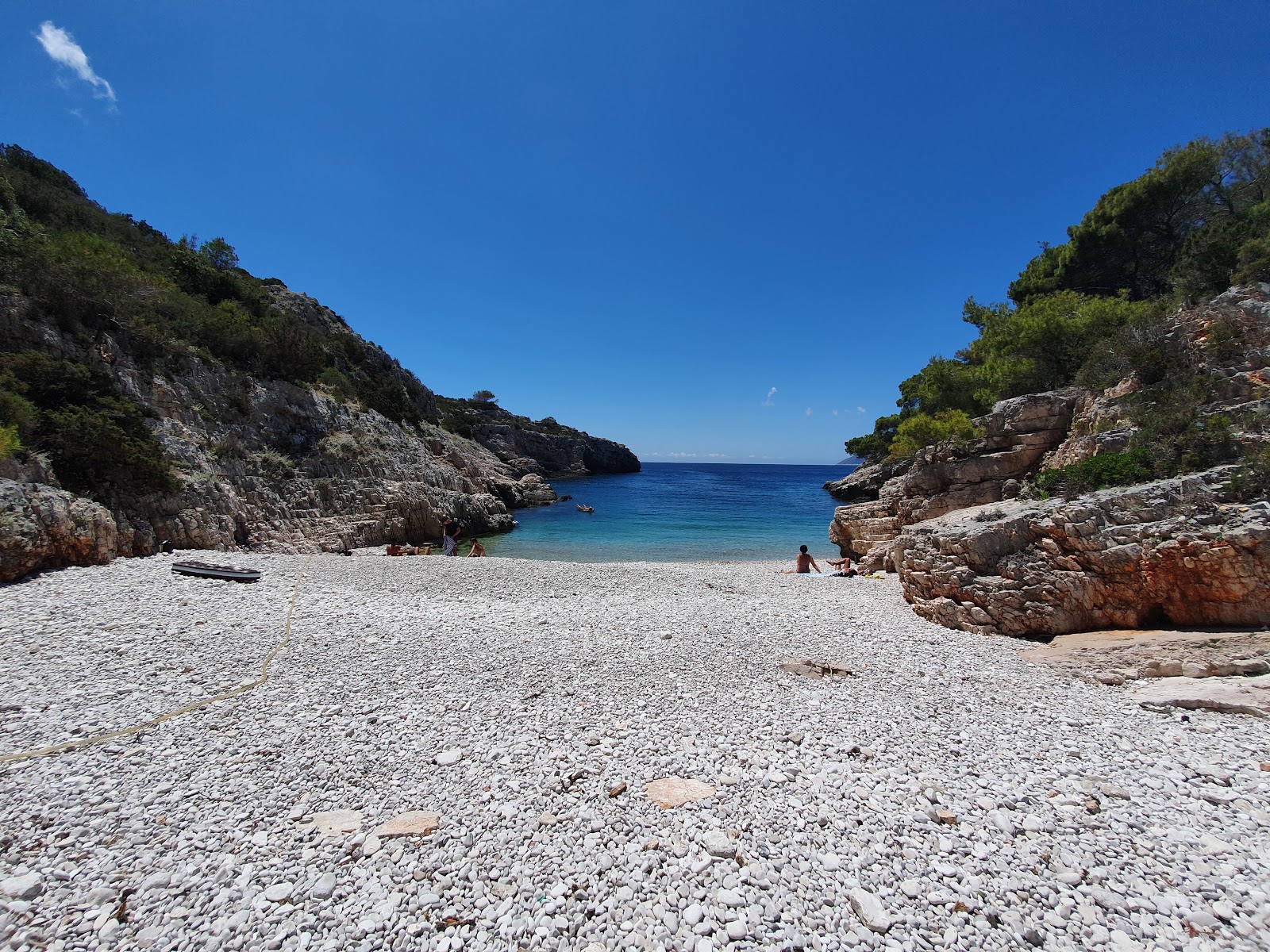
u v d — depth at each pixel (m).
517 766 5.40
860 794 4.86
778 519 47.06
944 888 3.73
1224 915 3.42
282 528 25.80
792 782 5.07
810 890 3.73
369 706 6.81
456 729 6.21
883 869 3.91
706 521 45.25
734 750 5.69
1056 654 8.73
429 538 34.41
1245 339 12.89
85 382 19.36
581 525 42.81
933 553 11.71
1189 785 4.96
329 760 5.51
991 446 19.45
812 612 12.20
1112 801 4.74
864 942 3.30
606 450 131.38
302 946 3.29
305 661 8.36
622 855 4.10
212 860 4.04
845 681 7.76
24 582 12.34
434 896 3.70
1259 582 7.97
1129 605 9.19
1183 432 11.05
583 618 11.47
